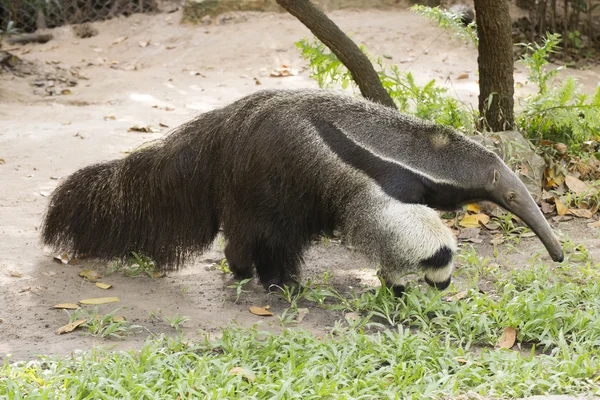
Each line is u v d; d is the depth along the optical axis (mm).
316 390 6297
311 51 12242
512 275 9211
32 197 11547
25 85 18578
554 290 8539
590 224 11062
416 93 12570
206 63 20344
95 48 21719
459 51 20422
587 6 21984
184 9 22781
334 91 8523
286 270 8898
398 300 8453
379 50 20391
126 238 9211
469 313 7934
